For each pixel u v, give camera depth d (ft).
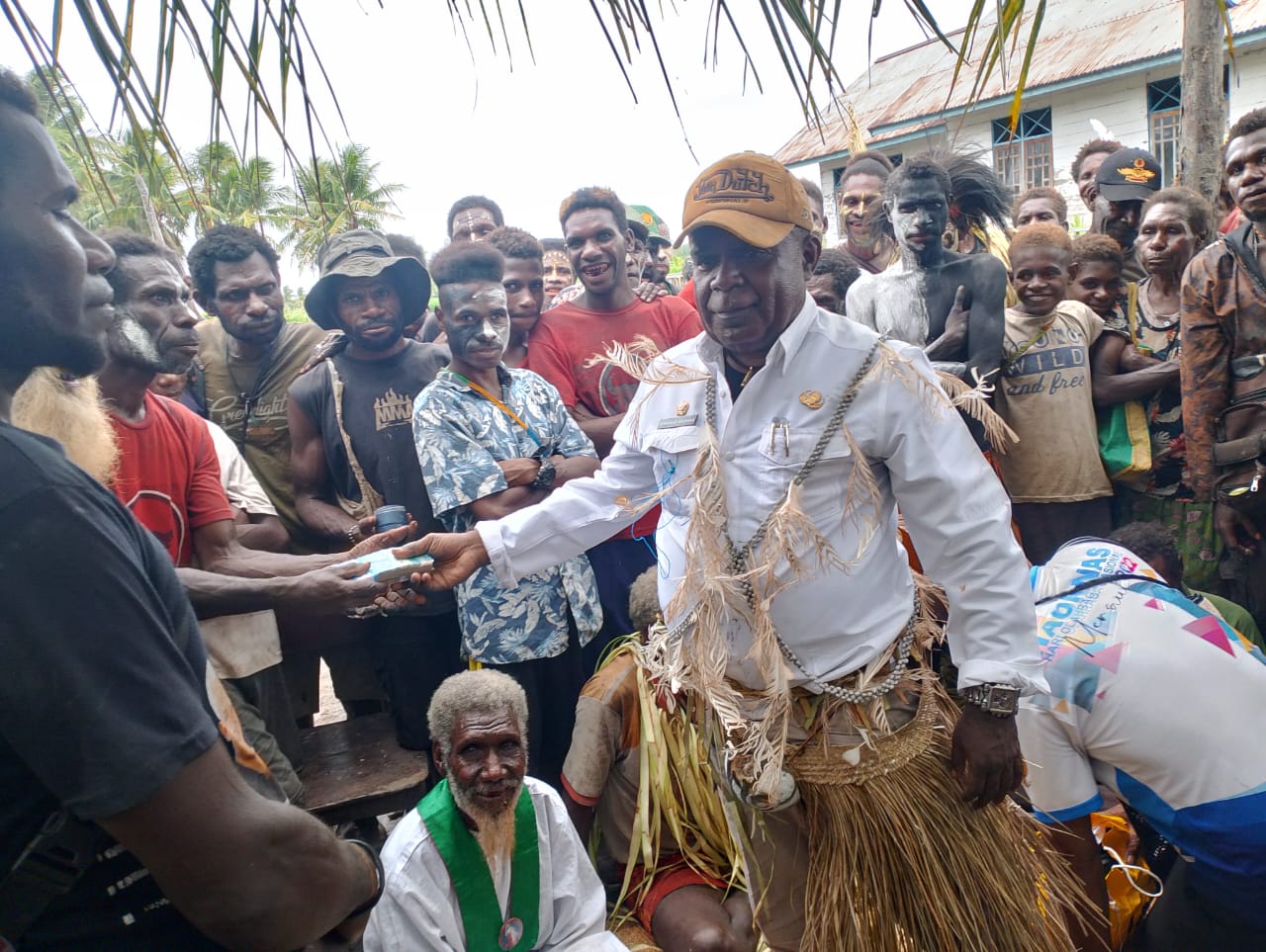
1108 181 16.55
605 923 10.24
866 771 6.70
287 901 3.94
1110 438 14.02
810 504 6.59
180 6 3.53
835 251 14.40
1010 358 13.78
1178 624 8.53
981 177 15.12
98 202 3.94
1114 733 8.36
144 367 8.96
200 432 9.86
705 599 6.66
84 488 3.74
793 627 6.68
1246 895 8.33
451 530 11.29
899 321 13.23
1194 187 17.65
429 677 11.75
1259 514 12.91
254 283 12.51
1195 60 17.38
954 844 6.73
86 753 3.46
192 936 4.17
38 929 3.89
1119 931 9.90
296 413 12.28
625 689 10.43
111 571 3.63
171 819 3.58
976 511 6.47
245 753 5.15
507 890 9.14
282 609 8.50
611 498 7.95
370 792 10.52
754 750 6.66
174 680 3.73
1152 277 14.89
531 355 13.57
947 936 6.55
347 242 11.96
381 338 11.94
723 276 6.40
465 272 11.38
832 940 6.74
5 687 3.39
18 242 3.90
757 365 6.80
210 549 9.71
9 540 3.44
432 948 8.83
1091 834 8.87
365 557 8.29
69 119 3.69
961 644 6.63
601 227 13.47
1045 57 52.60
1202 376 12.84
